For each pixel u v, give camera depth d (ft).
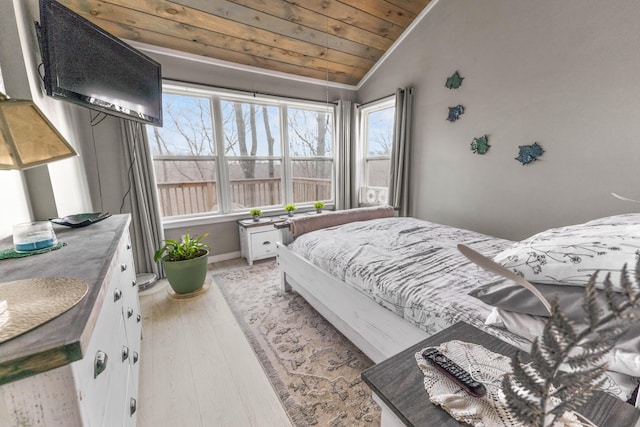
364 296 4.85
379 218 8.93
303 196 13.78
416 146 10.84
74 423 1.68
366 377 2.03
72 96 4.97
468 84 8.87
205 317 6.86
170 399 4.45
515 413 1.30
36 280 2.33
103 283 2.33
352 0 8.75
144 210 8.84
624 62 5.88
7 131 3.51
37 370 1.49
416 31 10.24
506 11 7.70
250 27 8.89
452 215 9.86
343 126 13.03
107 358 2.43
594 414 1.69
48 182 4.93
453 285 4.15
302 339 5.96
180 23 8.23
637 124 5.83
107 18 7.54
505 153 8.14
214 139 10.78
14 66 4.59
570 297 2.63
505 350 2.31
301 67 11.43
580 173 6.71
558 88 6.89
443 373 2.02
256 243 10.72
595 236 2.98
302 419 4.09
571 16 6.51
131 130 8.48
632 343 2.26
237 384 4.76
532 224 7.72
